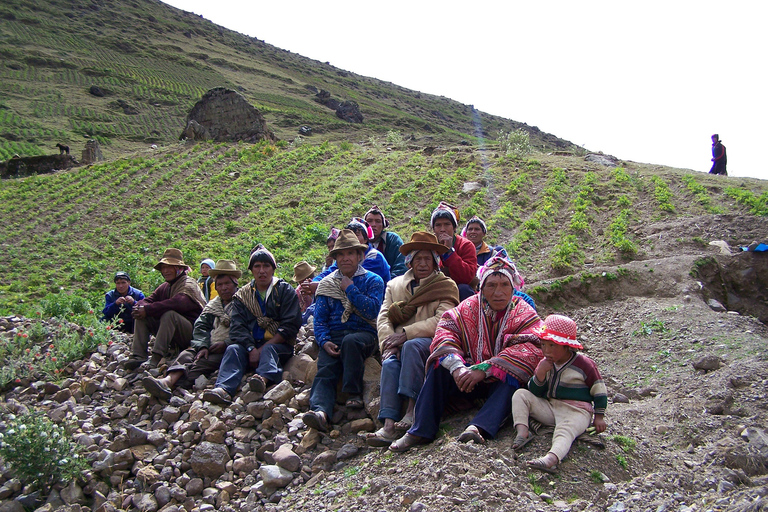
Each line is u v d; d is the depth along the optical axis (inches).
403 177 821.2
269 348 239.1
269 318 247.6
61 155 1274.6
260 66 4301.2
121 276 354.9
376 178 839.1
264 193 852.0
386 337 203.6
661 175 689.0
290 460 191.0
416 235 208.4
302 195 812.0
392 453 178.5
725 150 763.4
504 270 183.0
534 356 174.4
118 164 1076.5
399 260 281.7
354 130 2667.3
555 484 145.7
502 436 168.4
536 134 4503.0
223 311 260.4
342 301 223.0
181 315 275.6
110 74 3179.1
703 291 346.3
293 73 4466.0
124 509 187.5
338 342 221.0
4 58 3053.6
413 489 148.3
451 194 698.2
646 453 160.6
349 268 223.3
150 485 193.5
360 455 192.1
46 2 4175.7
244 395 225.0
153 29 4367.6
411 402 191.2
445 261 242.2
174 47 3986.2
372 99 4451.3
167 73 3459.6
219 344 250.8
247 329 247.8
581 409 161.0
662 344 271.0
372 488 160.6
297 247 592.4
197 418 215.6
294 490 183.3
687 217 525.0
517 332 181.9
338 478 180.1
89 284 560.7
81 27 3927.2
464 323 189.0
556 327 162.2
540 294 356.8
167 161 1072.8
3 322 340.8
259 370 232.2
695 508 132.3
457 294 211.0
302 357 246.2
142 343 274.5
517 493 141.6
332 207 728.3
